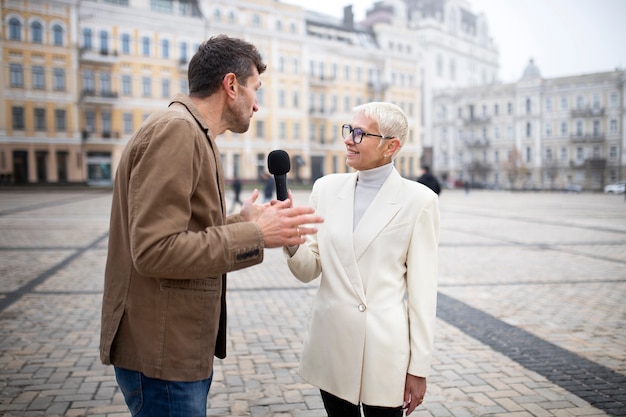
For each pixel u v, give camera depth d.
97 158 40.06
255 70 1.80
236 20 44.47
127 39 40.09
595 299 6.31
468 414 3.25
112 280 1.64
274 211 1.63
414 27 78.25
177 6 42.47
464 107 68.06
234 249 1.51
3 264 8.19
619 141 56.78
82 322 5.11
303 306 5.91
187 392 1.58
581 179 59.34
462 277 7.67
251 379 3.78
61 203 23.64
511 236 12.80
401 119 2.01
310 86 49.97
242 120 1.80
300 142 48.91
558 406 3.36
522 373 3.92
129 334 1.59
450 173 69.69
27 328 4.89
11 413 3.17
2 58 36.00
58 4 37.28
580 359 4.22
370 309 1.93
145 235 1.44
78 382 3.66
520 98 62.69
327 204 2.11
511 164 61.09
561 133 60.34
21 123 36.97
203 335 1.62
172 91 42.12
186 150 1.52
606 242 11.66
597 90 57.59
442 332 4.96
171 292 1.57
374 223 1.97
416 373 1.89
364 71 53.78
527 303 6.11
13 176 36.59
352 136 2.01
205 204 1.61
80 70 38.81
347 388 1.92
